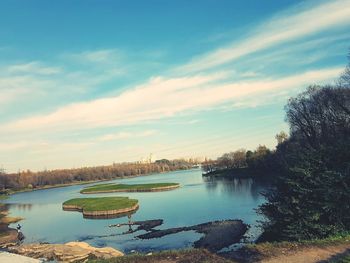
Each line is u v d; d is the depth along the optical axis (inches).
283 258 758.5
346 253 759.7
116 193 5231.3
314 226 965.8
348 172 1020.5
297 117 3122.5
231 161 7706.7
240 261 757.3
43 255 1573.6
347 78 2812.5
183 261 775.7
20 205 4766.2
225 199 3159.5
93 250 1581.0
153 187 5196.9
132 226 2375.7
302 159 1075.9
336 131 2593.5
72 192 6565.0
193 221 2321.6
